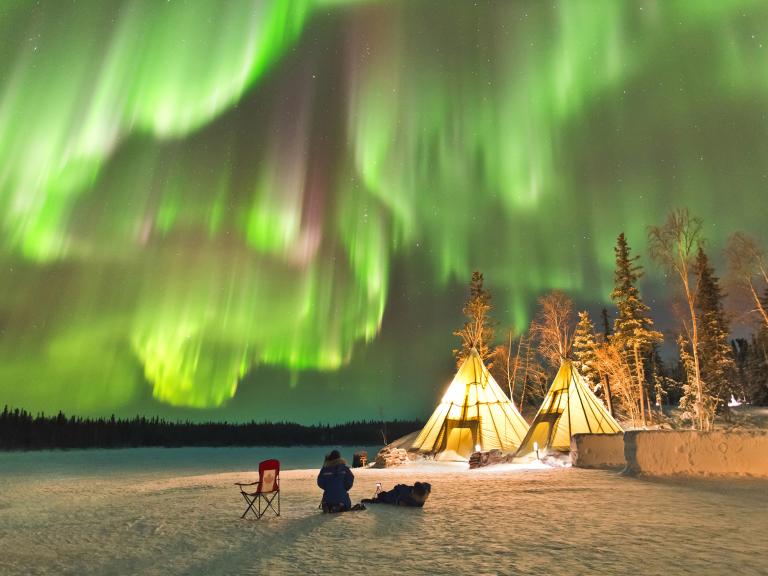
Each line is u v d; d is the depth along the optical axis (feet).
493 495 38.55
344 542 22.58
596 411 76.69
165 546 23.89
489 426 86.94
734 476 47.42
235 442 461.37
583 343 159.53
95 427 413.80
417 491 33.40
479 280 178.50
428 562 18.51
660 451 49.73
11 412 386.32
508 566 17.63
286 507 35.78
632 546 20.38
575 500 34.45
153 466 173.17
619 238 155.84
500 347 180.04
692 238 123.13
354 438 399.85
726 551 19.38
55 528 31.94
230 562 19.74
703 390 140.97
